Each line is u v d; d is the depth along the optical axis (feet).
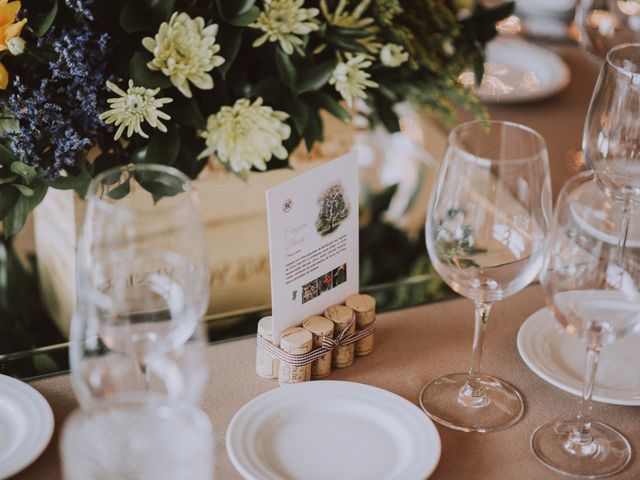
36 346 3.44
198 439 2.09
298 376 2.98
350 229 3.14
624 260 2.75
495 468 2.74
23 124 3.40
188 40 3.43
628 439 2.88
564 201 2.80
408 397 3.03
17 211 3.46
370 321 3.17
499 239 2.87
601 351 3.21
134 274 2.52
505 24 5.65
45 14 3.40
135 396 2.12
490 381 3.10
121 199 2.64
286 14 3.67
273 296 2.95
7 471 2.53
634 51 3.39
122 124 3.37
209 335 3.27
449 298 3.55
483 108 4.58
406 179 4.69
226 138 3.59
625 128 3.19
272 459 2.69
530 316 3.37
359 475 2.64
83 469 2.04
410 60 4.20
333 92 4.03
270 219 2.86
